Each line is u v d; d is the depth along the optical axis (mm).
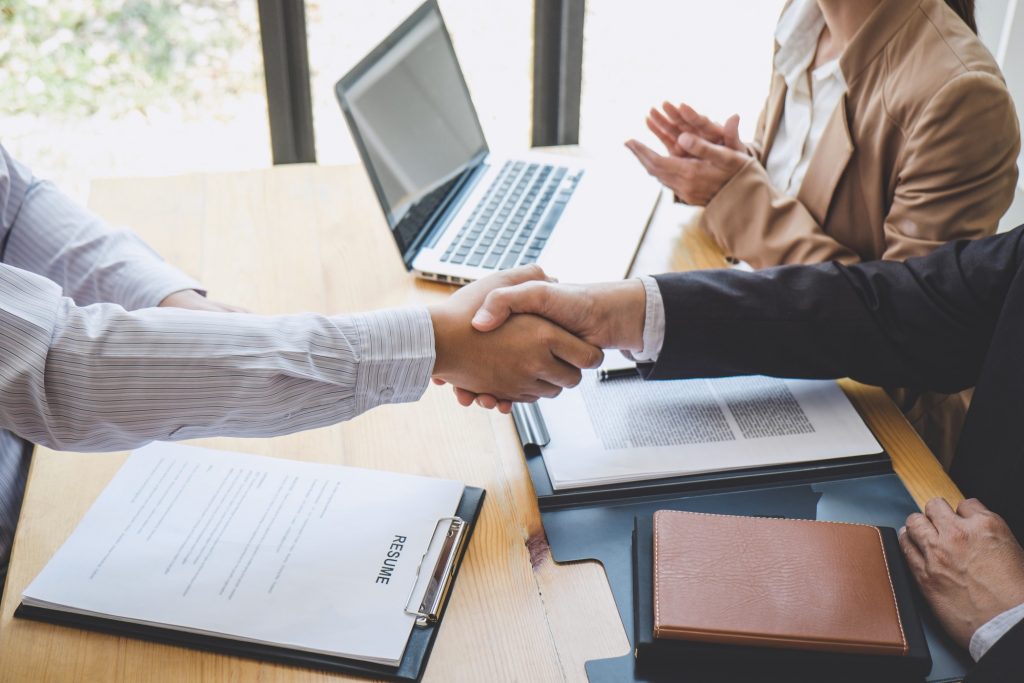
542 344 860
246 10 2588
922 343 921
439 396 936
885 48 1105
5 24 2443
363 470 816
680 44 2471
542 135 1878
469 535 766
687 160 1229
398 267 1150
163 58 2600
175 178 1331
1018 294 848
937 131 1031
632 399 919
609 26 2432
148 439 770
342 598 688
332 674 647
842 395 929
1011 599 667
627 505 796
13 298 708
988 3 1496
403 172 1165
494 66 2486
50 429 730
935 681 649
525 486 819
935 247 1039
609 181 1344
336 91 1078
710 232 1243
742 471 826
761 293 921
